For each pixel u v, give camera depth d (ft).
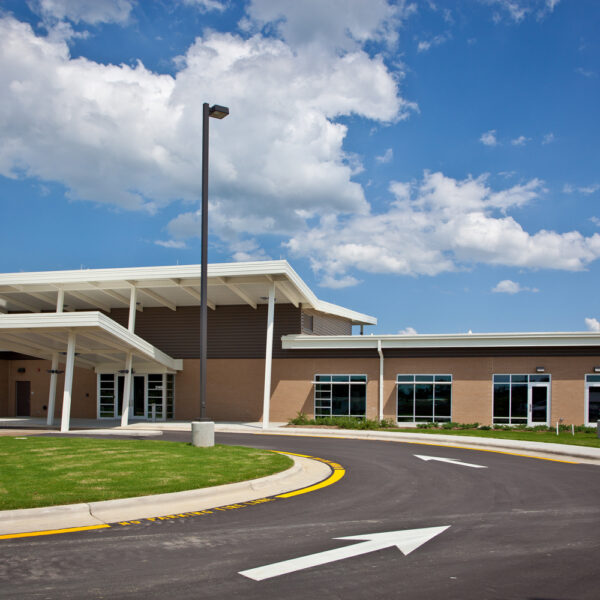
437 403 94.02
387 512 30.58
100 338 87.45
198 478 36.65
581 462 52.24
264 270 86.74
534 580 19.99
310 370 100.73
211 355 106.32
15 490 31.37
